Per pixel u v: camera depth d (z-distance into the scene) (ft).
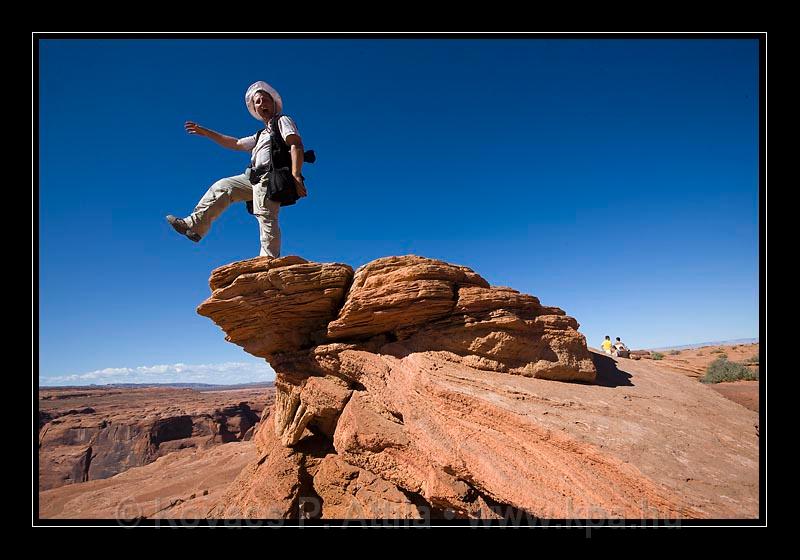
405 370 28.14
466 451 22.99
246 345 34.06
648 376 33.30
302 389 34.19
